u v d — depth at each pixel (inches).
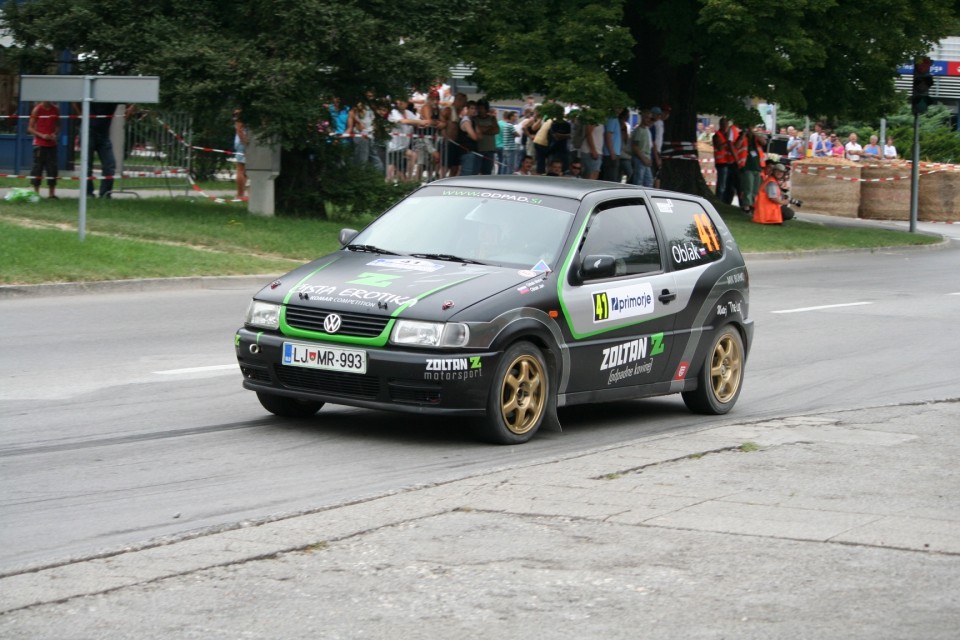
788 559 277.1
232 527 295.0
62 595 249.1
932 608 247.6
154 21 995.9
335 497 335.6
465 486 334.0
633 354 447.5
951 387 565.3
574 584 259.4
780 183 1515.7
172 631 232.1
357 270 422.6
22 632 230.7
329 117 1069.1
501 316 398.3
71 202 1046.4
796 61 1366.9
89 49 1016.9
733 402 498.3
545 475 347.6
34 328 612.7
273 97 975.0
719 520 306.8
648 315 453.1
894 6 1450.5
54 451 377.1
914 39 1482.5
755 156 1594.5
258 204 1082.1
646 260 461.4
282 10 988.6
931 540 293.1
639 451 381.1
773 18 1355.8
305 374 402.0
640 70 1541.6
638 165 1409.9
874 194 1868.8
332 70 1060.5
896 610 246.4
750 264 1182.3
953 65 2662.4
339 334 395.9
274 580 259.8
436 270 418.6
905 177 1866.4
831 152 2082.9
